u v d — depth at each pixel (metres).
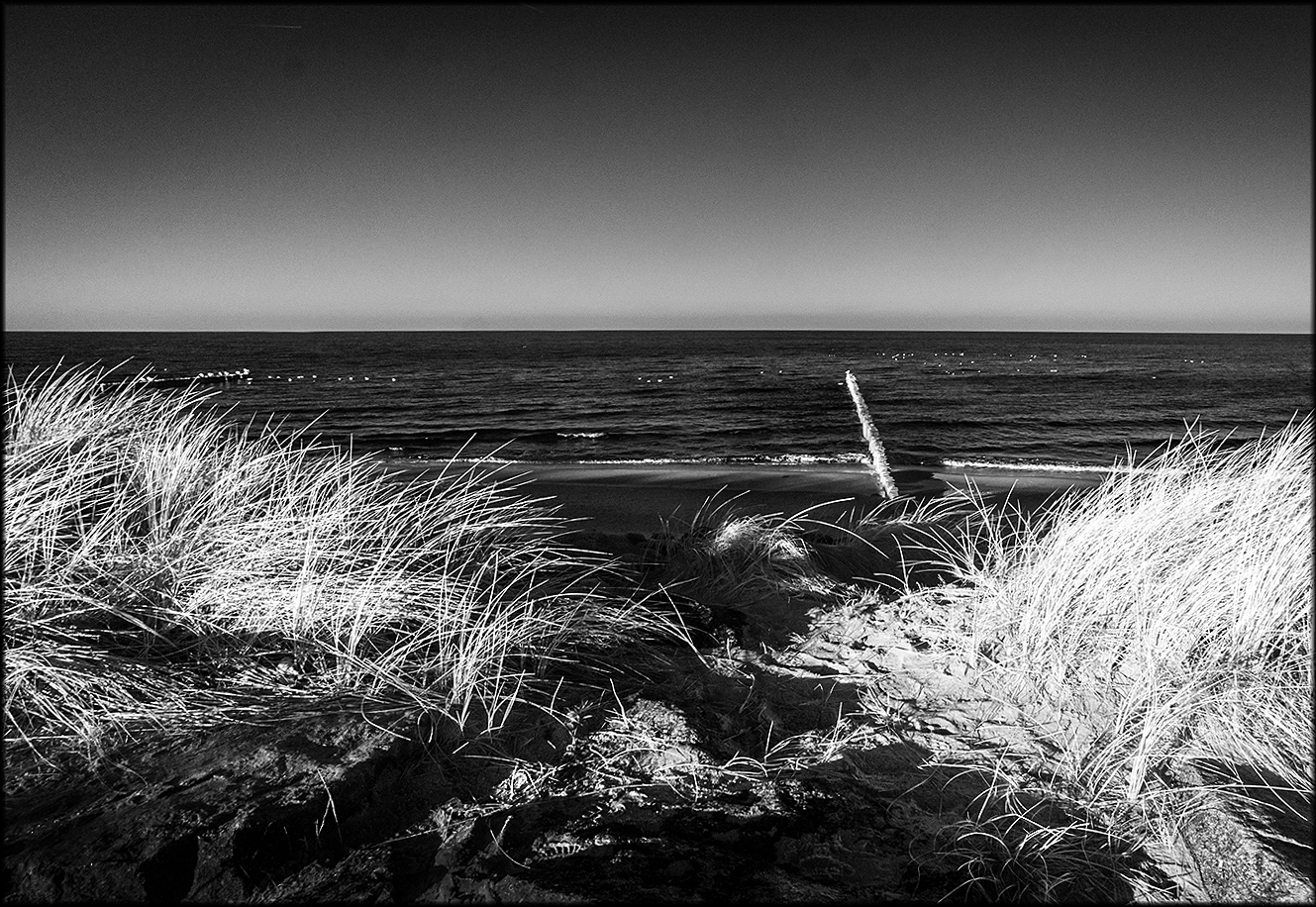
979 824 2.14
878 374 44.66
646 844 1.91
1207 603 3.00
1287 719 2.55
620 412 26.05
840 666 3.24
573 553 4.61
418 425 22.41
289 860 1.81
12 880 1.65
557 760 2.33
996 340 148.50
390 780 2.13
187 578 2.93
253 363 53.66
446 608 3.02
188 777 2.02
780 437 19.64
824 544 5.29
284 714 2.36
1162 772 2.38
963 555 4.71
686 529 6.69
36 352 60.88
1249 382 38.78
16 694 2.23
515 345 105.88
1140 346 106.44
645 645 3.30
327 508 3.72
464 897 1.72
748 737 2.56
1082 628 3.06
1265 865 1.91
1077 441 18.45
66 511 3.12
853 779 2.34
